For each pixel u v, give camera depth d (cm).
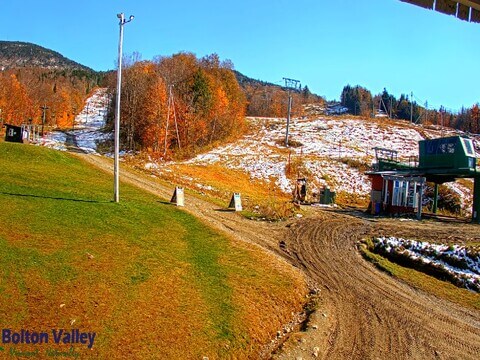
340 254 2075
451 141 3250
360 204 4619
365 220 3023
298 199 4350
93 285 1066
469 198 4591
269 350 1050
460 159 3150
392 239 2291
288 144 7494
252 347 1022
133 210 2009
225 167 5497
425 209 4238
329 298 1480
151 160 5344
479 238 2369
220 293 1234
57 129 10200
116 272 1184
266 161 5869
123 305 1007
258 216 2742
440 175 3488
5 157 3030
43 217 1569
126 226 1695
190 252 1562
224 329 1034
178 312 1049
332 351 1083
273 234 2322
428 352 1125
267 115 14050
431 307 1493
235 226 2366
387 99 18850
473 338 1248
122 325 922
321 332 1187
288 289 1431
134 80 7575
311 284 1602
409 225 2814
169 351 880
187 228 1927
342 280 1702
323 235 2408
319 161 5978
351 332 1212
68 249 1273
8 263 1078
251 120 10125
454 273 1873
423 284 1756
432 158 3431
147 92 7075
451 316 1423
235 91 10431
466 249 2073
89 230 1526
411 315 1395
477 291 1745
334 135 8419
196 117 7138
